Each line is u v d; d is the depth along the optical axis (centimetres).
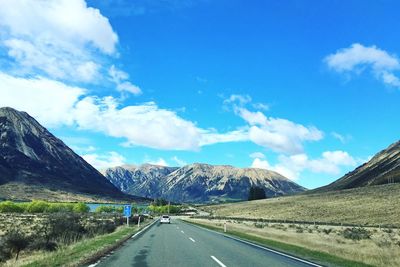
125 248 2231
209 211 18925
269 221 10550
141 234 3572
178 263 1608
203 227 5322
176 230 4359
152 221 8294
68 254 1717
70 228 3247
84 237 3050
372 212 10694
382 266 1559
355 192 14788
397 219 9444
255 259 1753
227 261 1680
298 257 1838
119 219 6278
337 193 15675
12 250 2442
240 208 17325
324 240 3428
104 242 2406
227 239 3008
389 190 13412
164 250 2133
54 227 3183
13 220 7131
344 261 1692
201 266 1531
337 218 10712
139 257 1802
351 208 11769
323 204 13462
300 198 16975
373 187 15038
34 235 2869
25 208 14338
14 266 1469
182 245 2456
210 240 2894
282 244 2570
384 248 2527
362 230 5616
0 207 13300
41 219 8025
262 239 3012
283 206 14900
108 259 1706
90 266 1464
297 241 2942
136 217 7369
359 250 2273
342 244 2994
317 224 9362
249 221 10512
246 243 2642
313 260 1727
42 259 1526
